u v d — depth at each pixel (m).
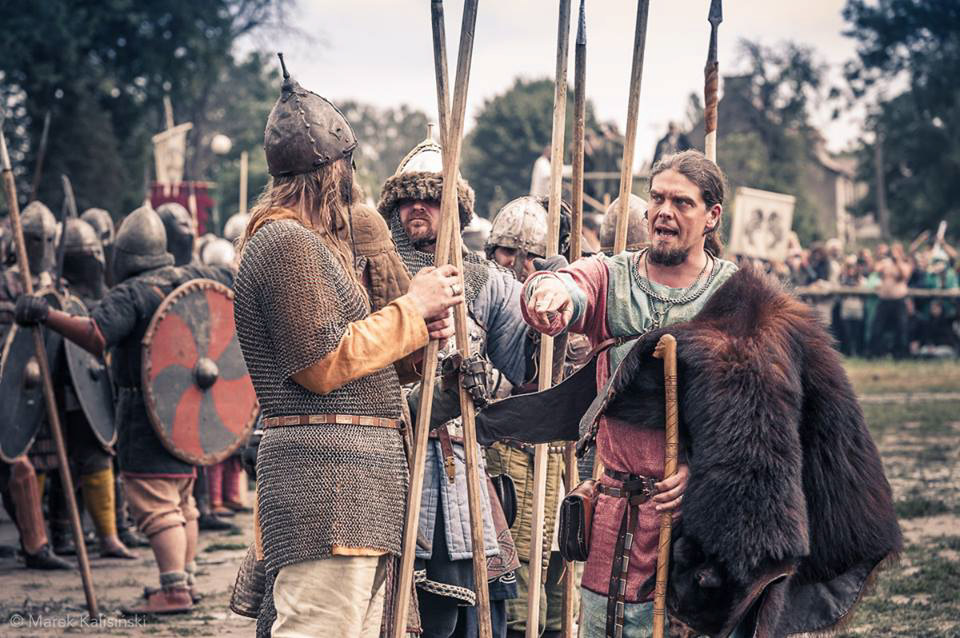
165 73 35.47
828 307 23.58
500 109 58.19
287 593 3.21
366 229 3.68
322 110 3.35
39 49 32.75
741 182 50.47
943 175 46.94
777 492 3.12
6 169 6.25
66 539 8.09
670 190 3.44
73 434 7.74
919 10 47.94
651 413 3.36
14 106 32.84
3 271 7.77
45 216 8.03
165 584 6.41
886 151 49.62
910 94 48.75
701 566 3.17
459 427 4.15
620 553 3.40
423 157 4.35
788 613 3.43
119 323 6.42
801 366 3.29
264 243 3.21
